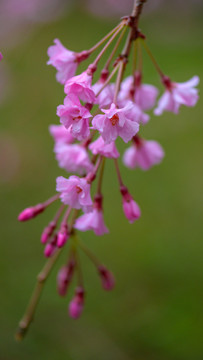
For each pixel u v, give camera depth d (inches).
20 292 29.1
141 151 21.3
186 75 43.5
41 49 48.9
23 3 49.5
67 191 18.8
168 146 38.2
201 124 39.3
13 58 46.9
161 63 45.5
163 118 39.9
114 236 32.3
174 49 48.0
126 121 18.0
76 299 21.5
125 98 20.3
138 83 20.7
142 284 29.2
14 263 30.4
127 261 30.3
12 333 27.5
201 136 38.4
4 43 48.1
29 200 36.5
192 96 20.6
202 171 36.4
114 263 30.3
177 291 28.7
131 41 19.2
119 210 34.1
